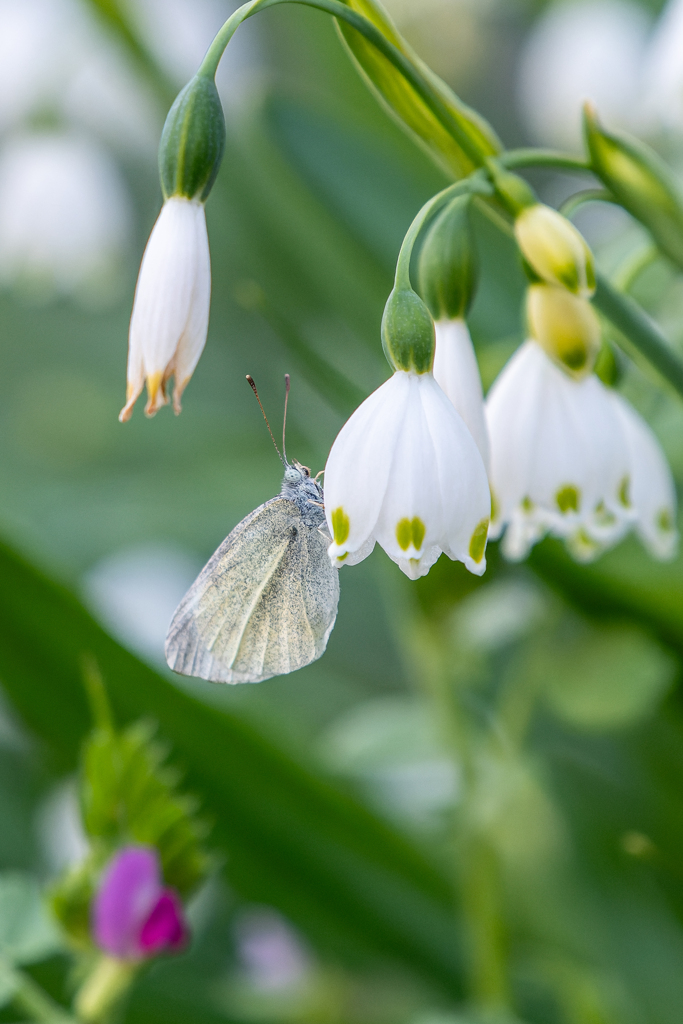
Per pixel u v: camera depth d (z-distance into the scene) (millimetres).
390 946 409
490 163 341
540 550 391
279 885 408
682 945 396
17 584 394
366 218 443
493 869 389
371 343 450
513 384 353
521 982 404
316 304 496
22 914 354
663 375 350
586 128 344
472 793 397
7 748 479
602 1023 388
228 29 331
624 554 390
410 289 333
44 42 576
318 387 404
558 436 351
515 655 455
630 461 355
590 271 338
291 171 450
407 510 328
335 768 409
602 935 396
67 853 433
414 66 341
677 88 399
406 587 404
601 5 564
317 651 367
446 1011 396
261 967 412
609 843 405
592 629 401
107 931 349
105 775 352
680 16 400
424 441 329
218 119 330
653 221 348
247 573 361
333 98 568
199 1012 398
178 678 397
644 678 395
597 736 427
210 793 405
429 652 404
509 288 454
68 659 401
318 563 364
